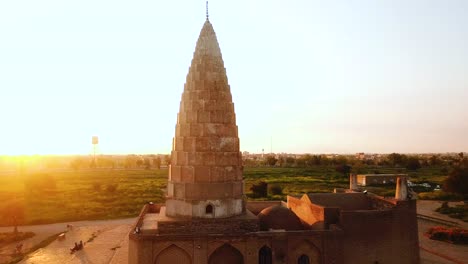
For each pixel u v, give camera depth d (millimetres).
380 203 32156
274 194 88188
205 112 28047
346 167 147875
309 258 27609
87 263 39125
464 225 55875
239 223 27328
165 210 30750
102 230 56219
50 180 104625
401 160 186125
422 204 76875
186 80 29406
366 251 28984
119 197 90688
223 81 29156
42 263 39281
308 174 152125
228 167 28094
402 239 29750
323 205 32500
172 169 28500
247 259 26594
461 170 87500
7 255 42719
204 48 29203
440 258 38688
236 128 29422
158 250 25859
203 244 26203
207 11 30391
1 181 136625
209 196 27312
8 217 64000
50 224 61938
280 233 27172
